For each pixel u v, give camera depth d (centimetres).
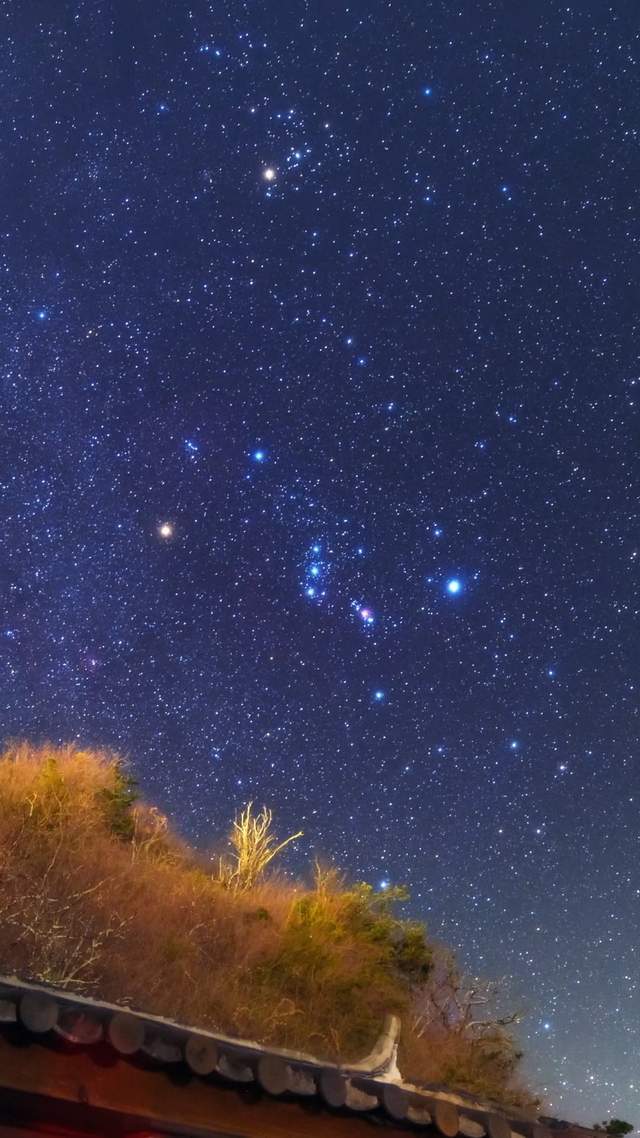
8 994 453
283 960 748
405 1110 560
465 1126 592
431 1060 766
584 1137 660
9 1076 454
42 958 600
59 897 695
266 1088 511
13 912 642
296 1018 691
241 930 779
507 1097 780
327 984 747
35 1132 466
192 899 796
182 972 674
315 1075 538
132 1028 473
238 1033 639
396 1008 782
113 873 783
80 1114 475
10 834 780
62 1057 469
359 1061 661
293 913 823
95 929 671
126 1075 484
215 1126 505
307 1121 539
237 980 709
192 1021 617
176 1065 492
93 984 598
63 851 783
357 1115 556
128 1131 484
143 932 704
